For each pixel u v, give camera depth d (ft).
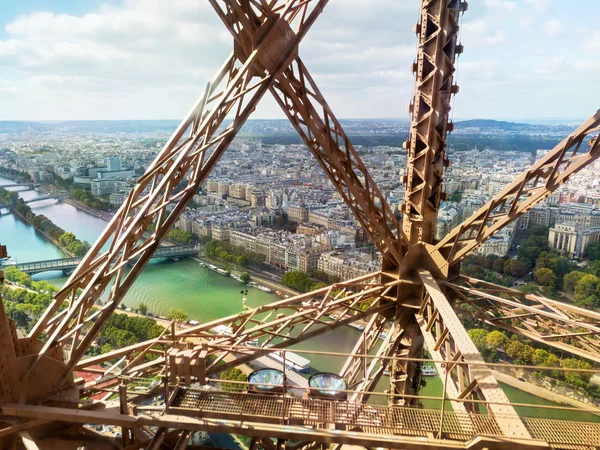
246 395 38.65
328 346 266.16
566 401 224.53
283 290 438.81
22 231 547.49
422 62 58.49
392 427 36.32
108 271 37.73
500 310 63.00
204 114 42.73
